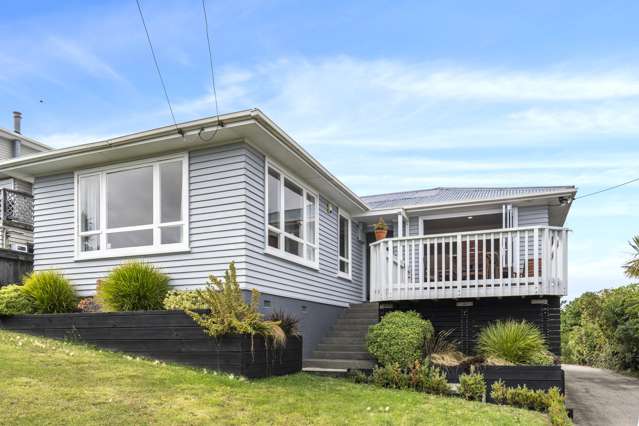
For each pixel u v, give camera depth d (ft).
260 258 31.48
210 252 30.55
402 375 28.19
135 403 18.94
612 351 53.16
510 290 32.27
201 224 31.01
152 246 32.32
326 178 38.65
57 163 34.60
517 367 27.20
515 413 23.49
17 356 23.62
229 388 22.33
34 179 37.58
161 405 19.10
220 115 28.50
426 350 32.07
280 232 34.60
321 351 37.83
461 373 29.19
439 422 20.56
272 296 32.81
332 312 43.27
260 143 31.45
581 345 65.31
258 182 31.83
